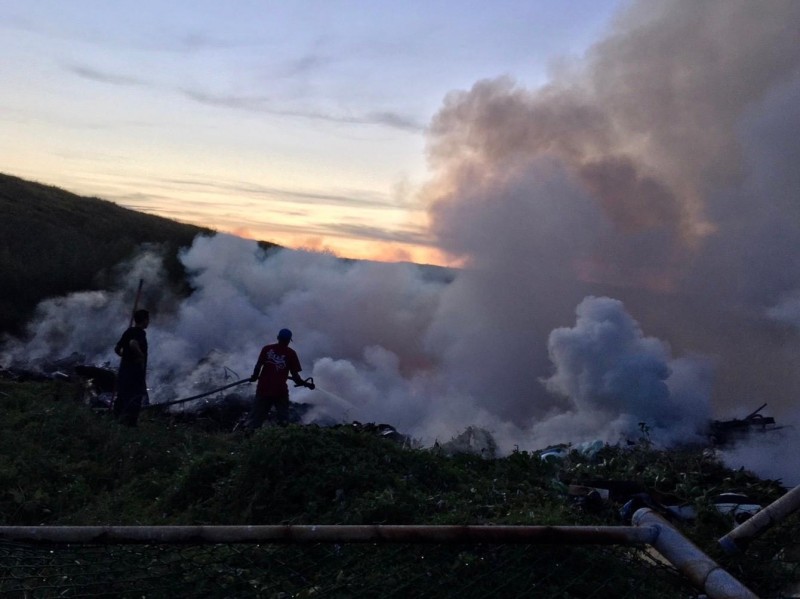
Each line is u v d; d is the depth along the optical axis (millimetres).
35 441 8023
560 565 3244
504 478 6582
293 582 3496
